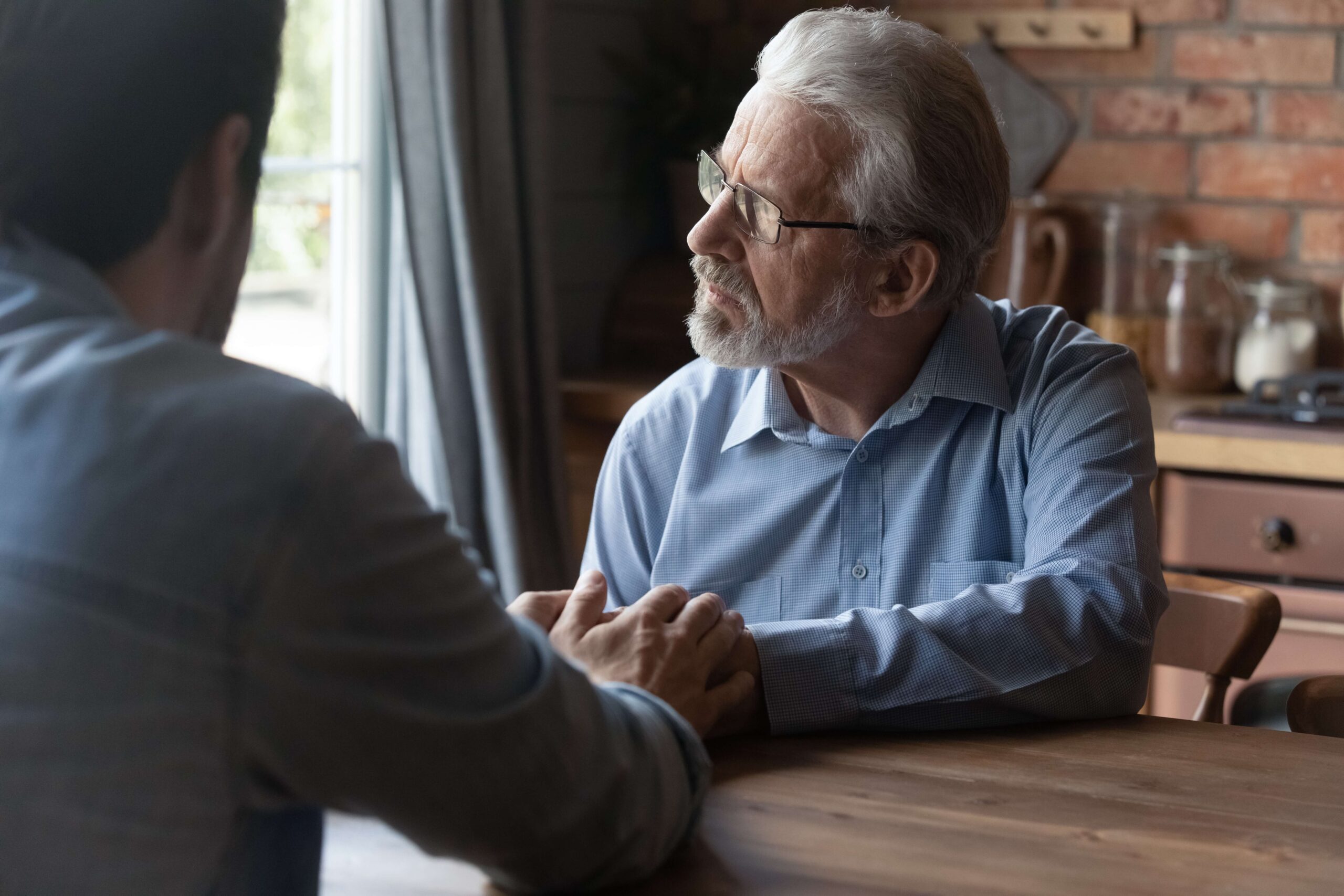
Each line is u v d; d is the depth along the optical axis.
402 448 2.46
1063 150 2.80
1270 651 2.21
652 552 1.50
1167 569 2.28
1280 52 2.60
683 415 1.50
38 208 0.64
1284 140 2.63
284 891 0.67
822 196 1.28
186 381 0.61
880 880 0.78
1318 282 2.64
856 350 1.35
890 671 1.08
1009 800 0.91
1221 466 2.19
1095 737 1.07
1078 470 1.26
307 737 0.58
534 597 1.10
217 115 0.66
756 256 1.31
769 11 2.96
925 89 1.27
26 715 0.56
